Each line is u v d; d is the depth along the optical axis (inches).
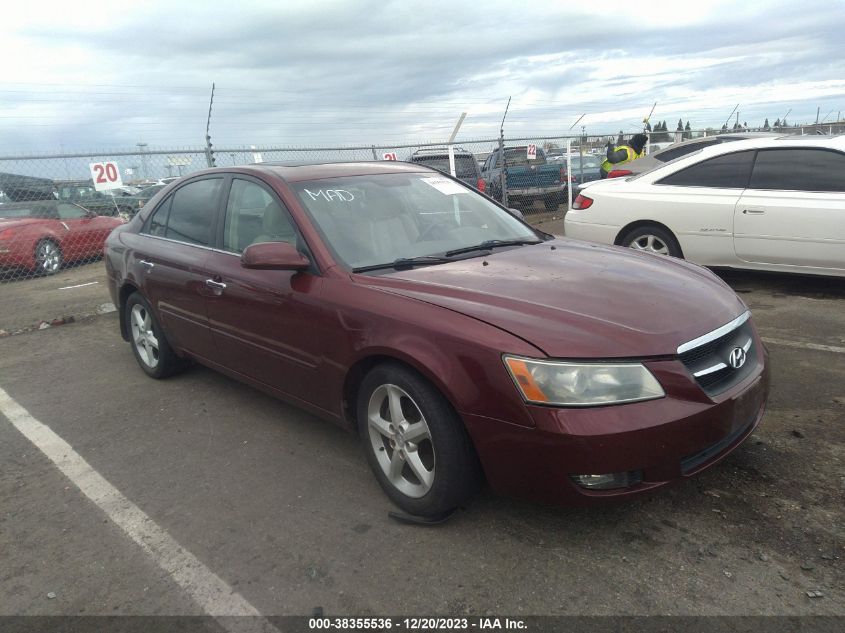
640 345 98.7
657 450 96.0
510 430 98.0
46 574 108.4
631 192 276.5
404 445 113.9
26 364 227.6
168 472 140.4
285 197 142.6
